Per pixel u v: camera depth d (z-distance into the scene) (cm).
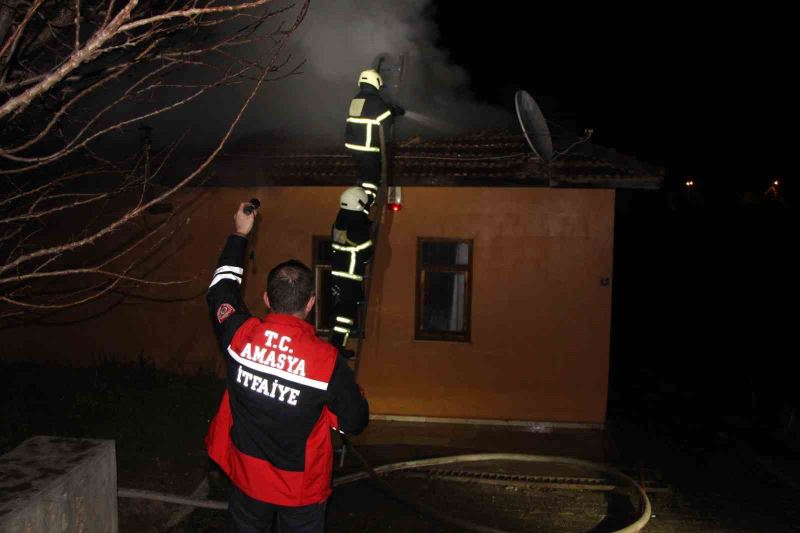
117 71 337
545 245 888
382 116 679
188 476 641
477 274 900
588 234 880
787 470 752
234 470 275
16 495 265
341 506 656
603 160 867
